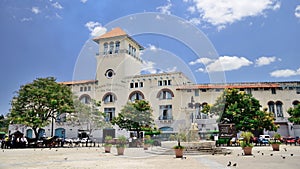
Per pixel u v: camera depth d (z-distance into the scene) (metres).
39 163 9.57
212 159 10.69
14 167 8.41
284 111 32.72
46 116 25.86
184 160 10.24
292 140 26.16
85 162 9.75
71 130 33.44
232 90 26.12
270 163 9.13
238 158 11.14
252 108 25.78
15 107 25.33
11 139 23.83
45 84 26.12
